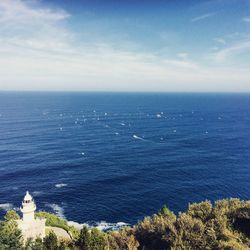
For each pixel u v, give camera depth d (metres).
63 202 72.06
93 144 140.38
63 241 32.09
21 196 75.12
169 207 70.44
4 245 28.30
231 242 25.11
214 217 31.81
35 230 38.91
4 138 146.38
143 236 32.12
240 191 80.56
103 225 60.94
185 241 27.23
